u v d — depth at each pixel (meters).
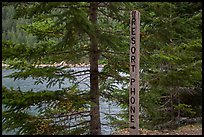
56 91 6.33
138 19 5.39
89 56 6.79
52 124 6.77
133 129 5.48
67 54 6.60
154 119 10.30
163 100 11.35
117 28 6.85
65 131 6.74
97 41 6.24
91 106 6.40
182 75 7.23
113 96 7.10
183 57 7.50
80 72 6.68
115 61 6.86
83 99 6.65
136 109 5.46
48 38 6.98
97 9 6.59
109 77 7.09
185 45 7.82
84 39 6.43
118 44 6.40
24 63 6.57
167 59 6.99
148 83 7.55
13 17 6.45
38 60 6.50
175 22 7.19
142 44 7.03
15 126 6.37
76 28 5.79
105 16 6.93
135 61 5.41
